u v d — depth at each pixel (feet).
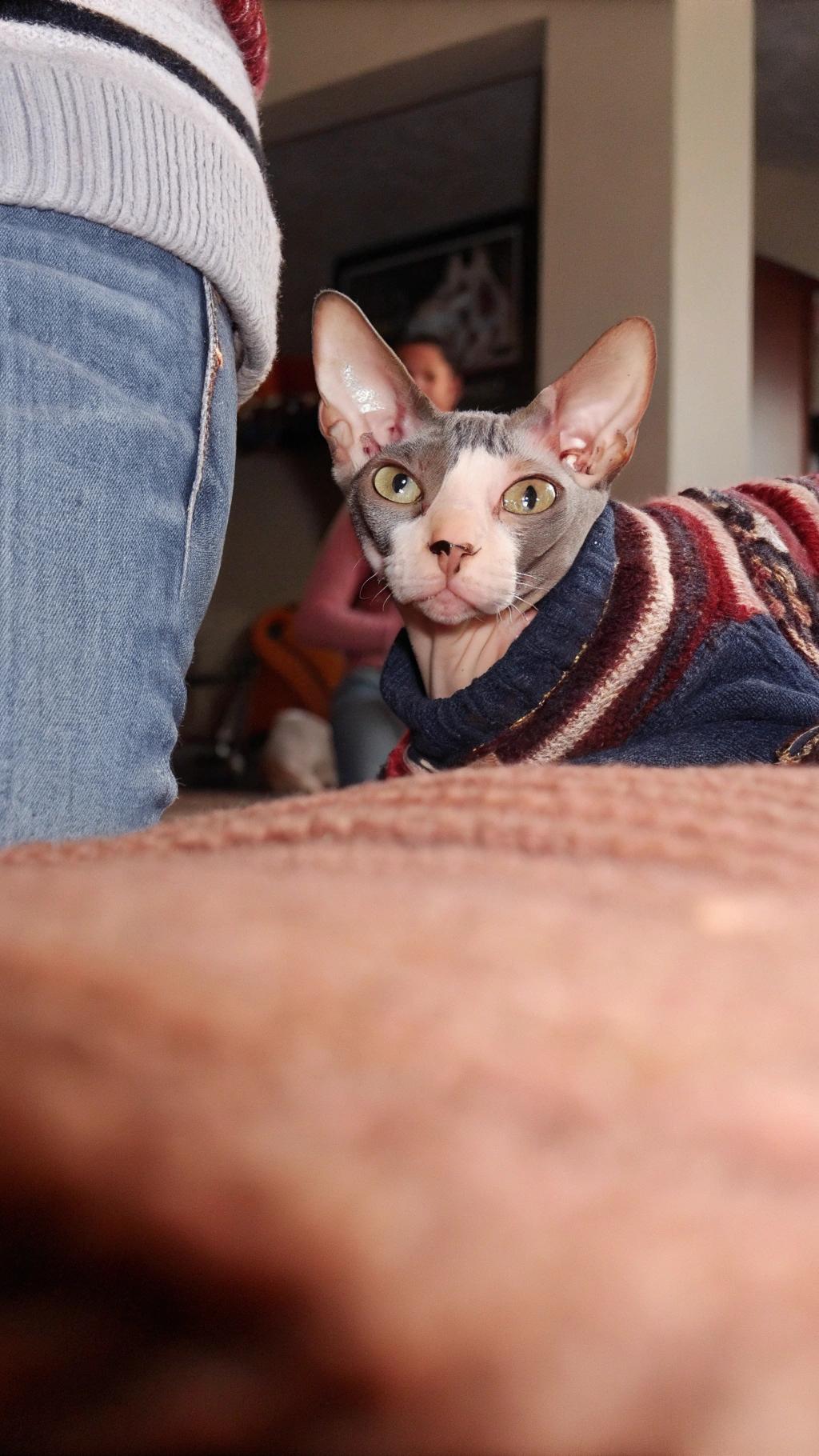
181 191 1.40
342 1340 0.24
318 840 0.61
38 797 1.36
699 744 1.65
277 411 10.09
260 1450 0.22
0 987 0.39
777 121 7.84
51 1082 0.33
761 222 8.49
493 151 7.84
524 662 1.71
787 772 0.71
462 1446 0.21
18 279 1.32
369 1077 0.32
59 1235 0.28
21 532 1.32
